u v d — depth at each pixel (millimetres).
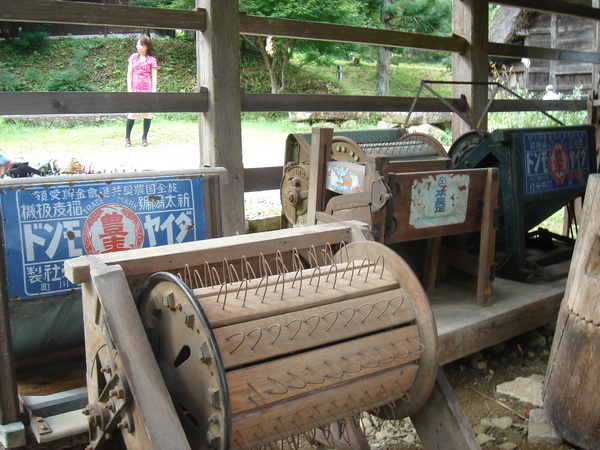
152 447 1753
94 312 2086
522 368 4090
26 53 15609
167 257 2271
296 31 5145
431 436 2602
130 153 9906
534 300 4168
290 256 2723
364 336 2236
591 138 5035
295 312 2119
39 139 10812
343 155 4242
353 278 2359
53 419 2520
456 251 4301
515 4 6891
